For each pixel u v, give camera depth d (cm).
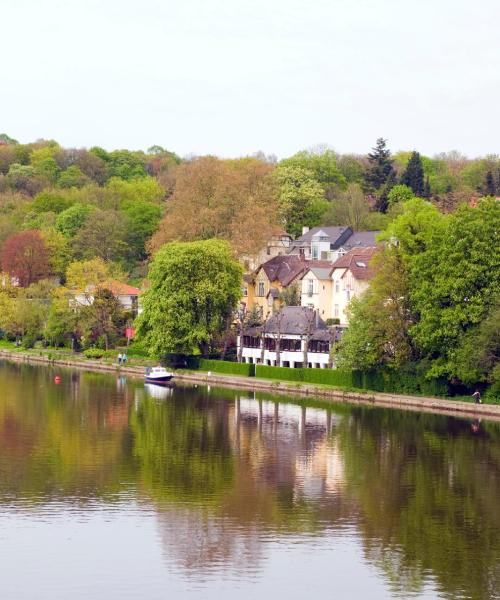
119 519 9662
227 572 8319
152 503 10238
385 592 7931
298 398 17950
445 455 12694
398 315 17175
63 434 14025
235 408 16638
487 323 15388
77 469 11719
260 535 9238
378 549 8912
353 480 11331
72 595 7819
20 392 18725
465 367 15688
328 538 9206
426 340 16238
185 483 11094
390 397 17062
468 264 15900
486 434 14112
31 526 9406
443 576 8288
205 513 9912
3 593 7838
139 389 19388
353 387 18162
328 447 13188
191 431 14350
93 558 8581
